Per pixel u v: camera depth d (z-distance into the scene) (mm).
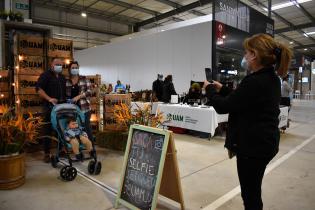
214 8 8172
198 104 6129
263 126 1492
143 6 13062
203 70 8406
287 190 2979
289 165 3902
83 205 2521
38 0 12570
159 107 6383
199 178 3312
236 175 3428
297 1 11562
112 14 14672
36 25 5801
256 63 1567
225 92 1811
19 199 2631
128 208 2459
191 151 4633
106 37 17062
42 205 2510
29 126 3123
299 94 21453
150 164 2287
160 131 2303
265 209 2525
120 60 12312
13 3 7516
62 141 3328
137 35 14266
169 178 2426
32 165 3721
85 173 3406
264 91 1480
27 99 4379
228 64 9000
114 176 3307
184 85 9055
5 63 5426
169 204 2607
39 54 4520
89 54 14867
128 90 10188
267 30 11102
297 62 21125
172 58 9484
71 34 15461
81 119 3576
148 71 10602
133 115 4113
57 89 3971
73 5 13289
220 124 5992
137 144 2465
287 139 5809
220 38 8305
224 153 4496
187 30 8859
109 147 4629
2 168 2826
